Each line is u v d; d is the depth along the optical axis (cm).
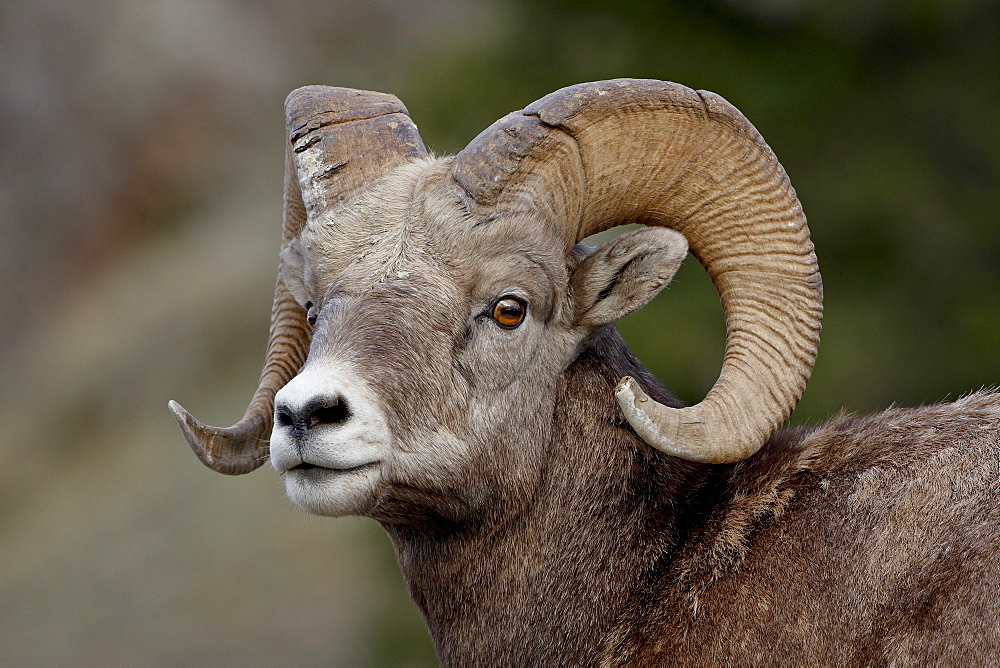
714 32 7006
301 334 2712
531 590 2345
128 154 14188
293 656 7369
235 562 8512
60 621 8606
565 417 2375
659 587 2297
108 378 11156
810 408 5828
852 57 7144
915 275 6769
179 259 12550
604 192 2333
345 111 2441
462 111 6825
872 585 2106
